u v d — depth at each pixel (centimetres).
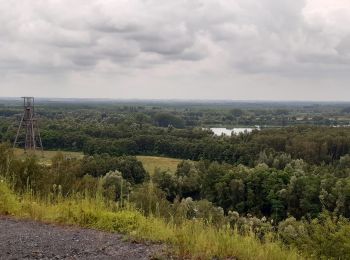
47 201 868
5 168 1038
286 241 720
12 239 615
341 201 4191
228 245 618
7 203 794
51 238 632
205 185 5400
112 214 743
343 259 666
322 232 709
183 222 737
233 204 5059
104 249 595
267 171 5256
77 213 749
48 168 1177
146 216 820
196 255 582
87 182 1108
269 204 4925
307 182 4706
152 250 597
